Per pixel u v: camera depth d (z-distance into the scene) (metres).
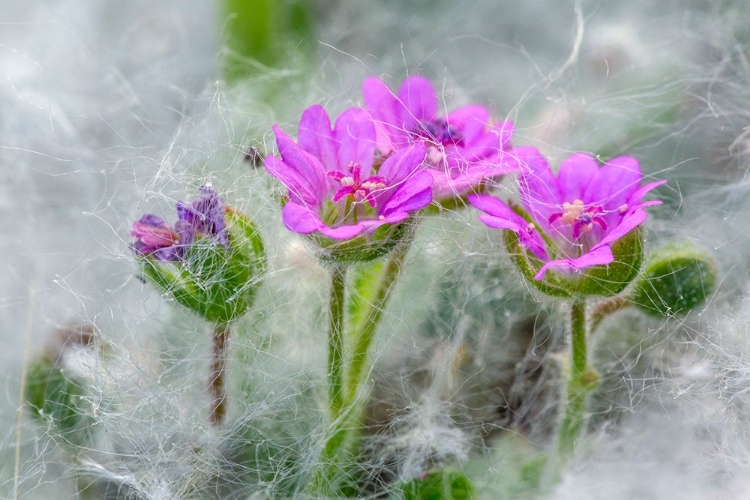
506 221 0.15
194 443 0.16
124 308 0.17
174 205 0.17
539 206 0.16
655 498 0.16
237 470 0.16
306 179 0.15
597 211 0.16
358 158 0.15
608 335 0.17
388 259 0.16
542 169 0.16
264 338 0.16
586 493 0.16
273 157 0.15
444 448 0.16
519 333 0.17
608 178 0.16
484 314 0.17
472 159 0.16
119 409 0.16
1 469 0.17
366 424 0.16
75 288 0.17
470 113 0.16
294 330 0.17
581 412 0.16
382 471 0.16
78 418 0.16
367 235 0.15
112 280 0.17
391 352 0.17
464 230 0.17
